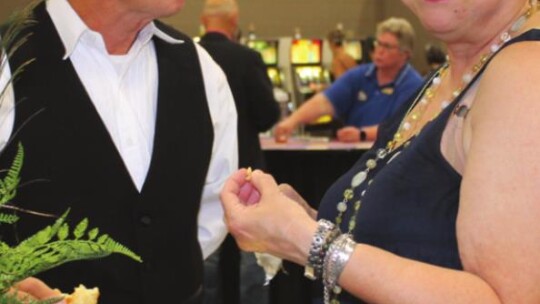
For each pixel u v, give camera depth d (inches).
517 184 47.5
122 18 71.6
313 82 292.8
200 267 80.0
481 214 48.0
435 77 65.3
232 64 158.2
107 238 46.3
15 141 69.7
